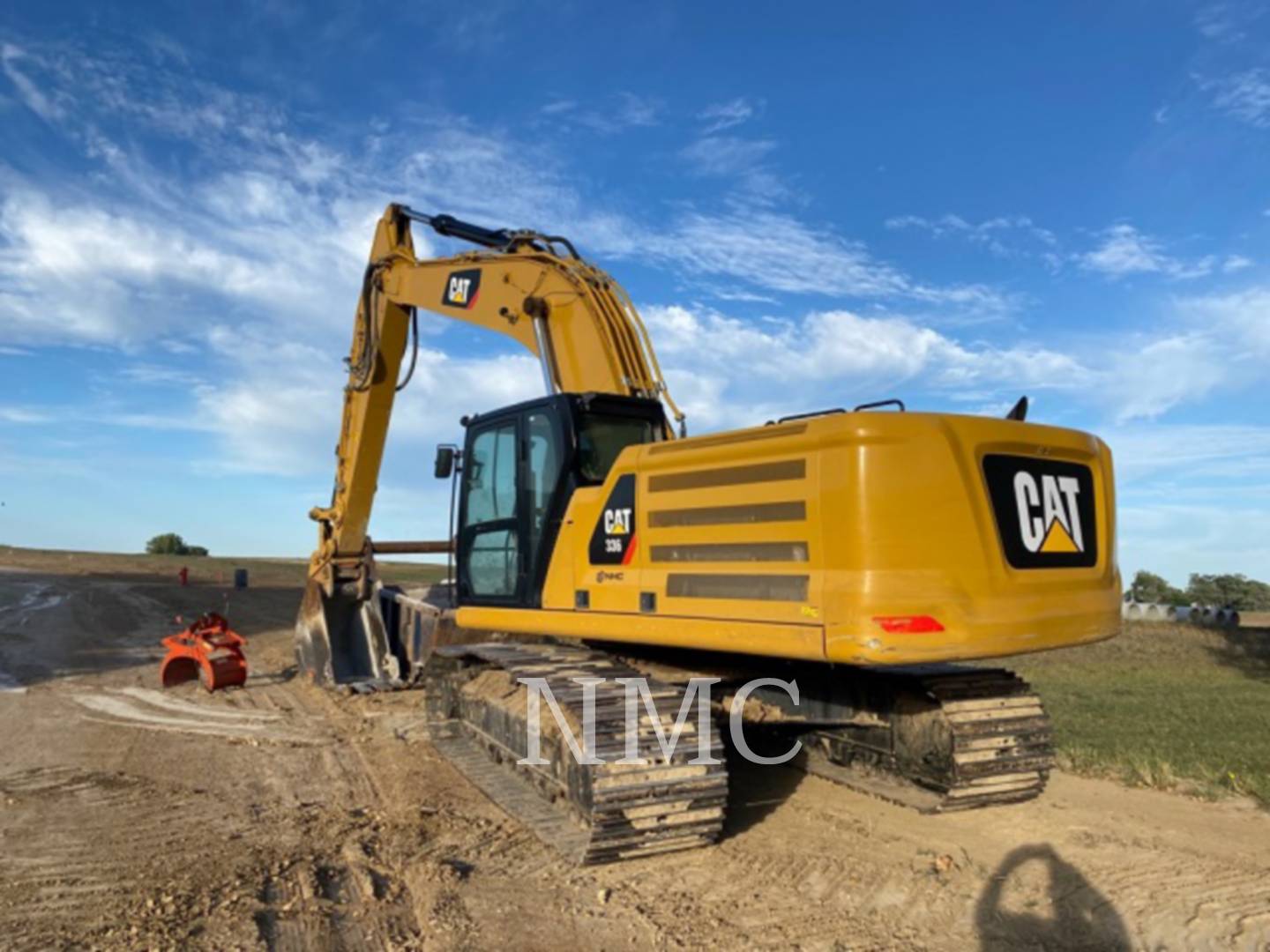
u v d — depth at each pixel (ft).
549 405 21.54
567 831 17.48
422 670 35.19
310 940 13.87
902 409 16.39
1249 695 40.96
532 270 27.37
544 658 20.81
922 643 14.57
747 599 16.33
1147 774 23.53
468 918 14.51
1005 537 15.90
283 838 18.69
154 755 26.18
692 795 16.80
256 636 59.47
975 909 14.99
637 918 14.58
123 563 167.43
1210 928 14.20
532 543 21.70
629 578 18.69
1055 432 17.20
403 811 20.39
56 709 33.22
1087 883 16.05
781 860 17.15
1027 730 20.01
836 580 14.98
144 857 17.46
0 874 16.51
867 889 15.78
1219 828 19.26
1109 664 56.13
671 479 18.06
